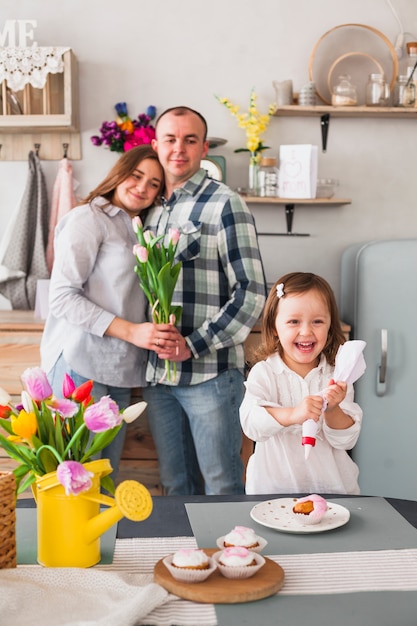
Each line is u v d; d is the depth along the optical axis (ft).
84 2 11.24
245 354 9.75
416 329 10.02
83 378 8.10
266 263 11.66
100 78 11.32
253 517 4.76
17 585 3.71
